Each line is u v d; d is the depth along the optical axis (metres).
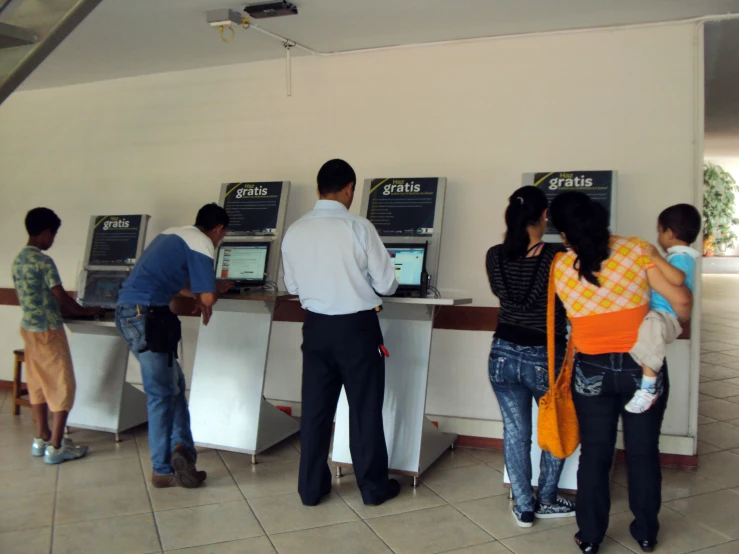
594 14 3.27
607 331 2.24
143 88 4.57
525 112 3.64
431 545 2.54
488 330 3.75
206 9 3.22
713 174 14.66
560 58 3.56
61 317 3.57
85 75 4.54
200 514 2.83
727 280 14.05
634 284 2.22
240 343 3.57
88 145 4.77
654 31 3.38
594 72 3.50
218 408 3.56
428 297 3.15
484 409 3.78
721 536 2.58
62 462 3.51
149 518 2.79
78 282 4.34
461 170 3.78
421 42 3.79
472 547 2.52
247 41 3.77
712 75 4.63
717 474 3.28
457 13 3.27
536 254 2.52
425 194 3.46
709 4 3.10
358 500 2.98
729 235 15.44
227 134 4.34
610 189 3.15
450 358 3.83
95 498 3.02
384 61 3.93
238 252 3.83
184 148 4.47
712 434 3.97
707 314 9.45
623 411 2.38
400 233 3.44
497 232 3.71
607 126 3.49
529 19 3.36
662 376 2.29
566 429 2.45
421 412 3.16
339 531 2.66
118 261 4.23
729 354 6.59
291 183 4.18
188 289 3.54
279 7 3.15
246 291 3.58
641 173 3.43
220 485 3.17
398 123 3.91
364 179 3.95
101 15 3.30
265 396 4.31
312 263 2.79
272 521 2.76
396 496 3.03
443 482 3.21
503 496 3.03
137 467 3.44
